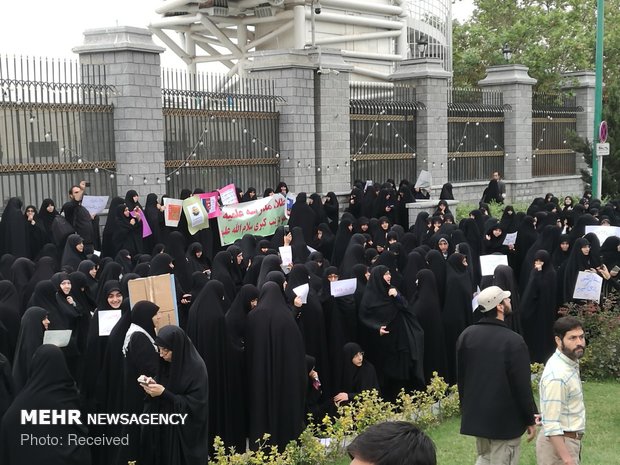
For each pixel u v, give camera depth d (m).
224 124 19.00
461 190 25.02
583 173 25.80
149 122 16.92
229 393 7.66
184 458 6.33
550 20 33.28
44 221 13.91
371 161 22.69
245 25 29.08
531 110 27.28
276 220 15.57
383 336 9.28
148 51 16.77
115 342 7.07
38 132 15.39
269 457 7.31
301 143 20.47
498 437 6.19
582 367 10.66
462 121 25.30
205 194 14.64
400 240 13.54
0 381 6.50
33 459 5.97
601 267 11.69
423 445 2.82
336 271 9.26
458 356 6.48
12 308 8.48
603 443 8.22
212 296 7.67
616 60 35.88
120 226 13.87
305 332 8.69
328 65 20.83
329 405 8.60
